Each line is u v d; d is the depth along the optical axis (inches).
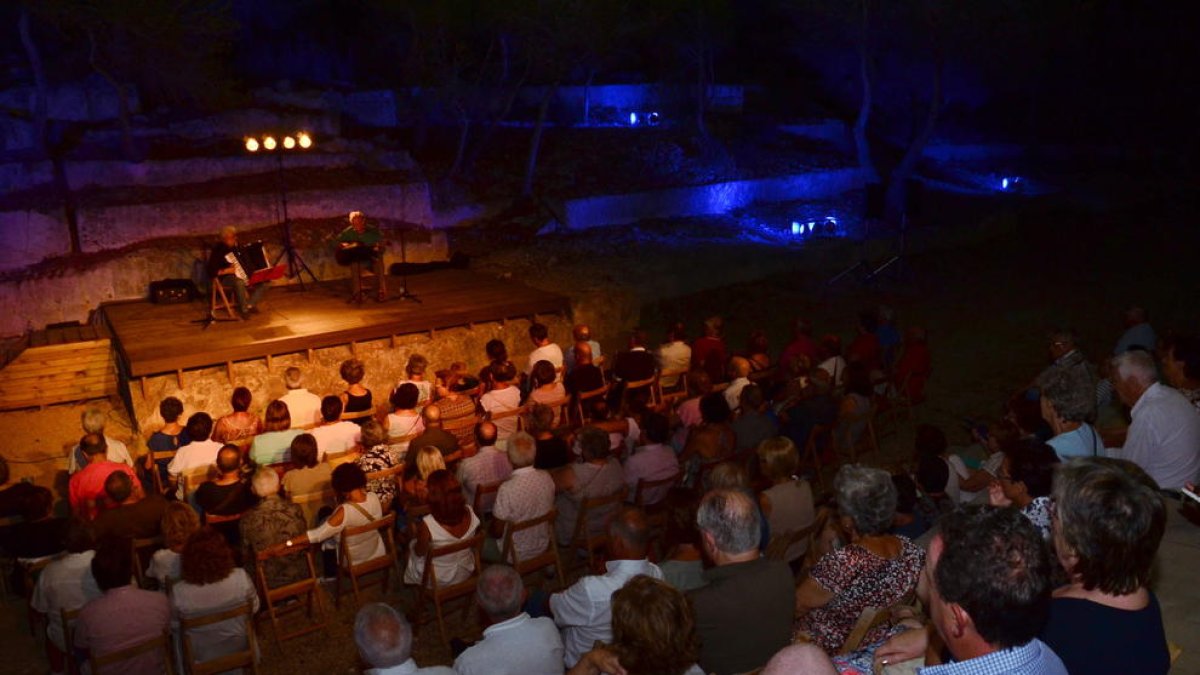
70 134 635.5
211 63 673.6
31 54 585.3
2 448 429.4
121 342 438.3
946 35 771.4
